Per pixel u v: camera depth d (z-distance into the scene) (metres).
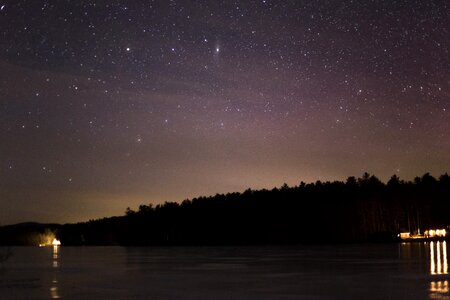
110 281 28.66
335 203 130.25
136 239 148.75
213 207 141.25
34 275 33.31
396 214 126.44
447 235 114.12
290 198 136.75
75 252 82.38
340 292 22.31
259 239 134.38
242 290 23.69
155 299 21.34
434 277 27.59
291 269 34.62
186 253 67.38
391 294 21.39
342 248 74.44
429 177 133.88
